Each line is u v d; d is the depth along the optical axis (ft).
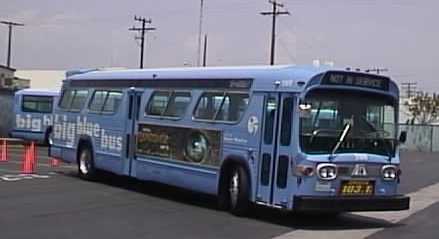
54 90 131.85
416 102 296.30
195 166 54.70
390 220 51.75
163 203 55.52
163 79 60.18
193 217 48.55
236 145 50.39
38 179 69.51
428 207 60.85
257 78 49.49
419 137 217.56
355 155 45.88
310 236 42.55
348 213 54.75
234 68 52.95
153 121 60.44
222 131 51.98
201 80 55.52
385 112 47.93
